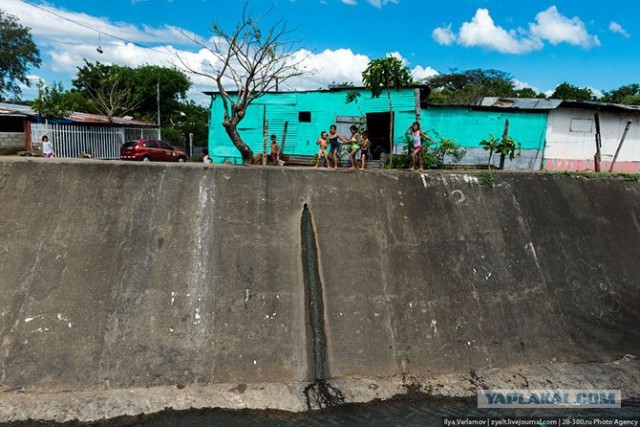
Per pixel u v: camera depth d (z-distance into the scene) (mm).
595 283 10039
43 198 8859
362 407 7297
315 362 7934
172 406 7000
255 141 19562
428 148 15180
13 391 6953
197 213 9203
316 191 10055
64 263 8211
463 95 36500
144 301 8086
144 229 8820
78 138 24297
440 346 8508
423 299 8984
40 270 8078
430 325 8719
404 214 10070
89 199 8969
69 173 9211
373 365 8094
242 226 9219
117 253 8469
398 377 8016
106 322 7777
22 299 7762
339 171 10492
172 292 8250
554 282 9805
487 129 19281
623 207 11648
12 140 20234
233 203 9477
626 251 10805
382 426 6852
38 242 8344
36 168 9195
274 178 10047
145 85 42188
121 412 6805
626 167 20922
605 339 9195
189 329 7945
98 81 40156
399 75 12867
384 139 20078
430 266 9438
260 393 7348
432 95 35906
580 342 9070
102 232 8641
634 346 9172
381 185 10445
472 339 8695
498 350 8664
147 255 8555
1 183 8906
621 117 20406
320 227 9539
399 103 18047
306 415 7016
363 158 12352
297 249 9148
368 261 9258
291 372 7777
